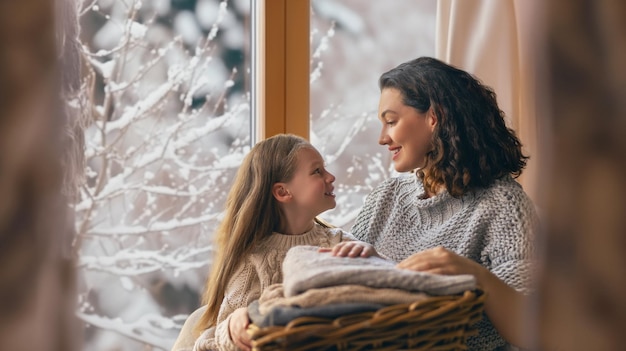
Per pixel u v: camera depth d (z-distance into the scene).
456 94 1.46
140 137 1.81
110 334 1.81
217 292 1.48
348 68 1.93
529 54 0.83
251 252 1.47
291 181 1.48
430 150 1.48
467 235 1.42
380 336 1.04
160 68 1.82
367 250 1.25
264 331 1.04
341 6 1.92
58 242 0.96
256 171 1.50
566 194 0.73
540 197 0.74
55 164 0.95
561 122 0.73
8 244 0.93
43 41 0.94
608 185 0.72
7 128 0.93
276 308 1.06
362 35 1.93
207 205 1.86
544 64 0.74
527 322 0.90
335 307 1.05
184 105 1.84
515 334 1.24
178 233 1.85
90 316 1.79
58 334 0.96
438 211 1.50
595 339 0.72
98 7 1.77
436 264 1.20
